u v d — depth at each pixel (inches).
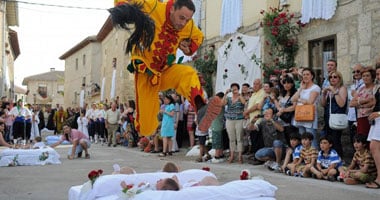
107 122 721.6
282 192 270.8
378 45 372.2
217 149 441.4
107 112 722.8
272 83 415.2
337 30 418.0
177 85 186.2
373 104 292.7
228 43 573.0
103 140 776.3
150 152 588.7
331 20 425.7
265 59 502.0
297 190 277.3
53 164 456.4
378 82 302.0
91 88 1443.2
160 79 181.3
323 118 370.0
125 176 204.1
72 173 381.4
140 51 176.4
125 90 980.6
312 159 329.7
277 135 386.6
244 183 184.2
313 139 344.2
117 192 198.2
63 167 427.8
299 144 346.6
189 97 182.5
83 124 861.2
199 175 220.8
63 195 277.4
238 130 421.7
